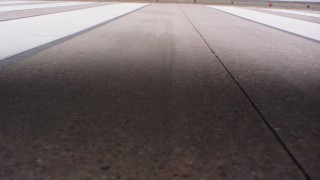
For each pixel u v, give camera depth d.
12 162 1.89
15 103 2.88
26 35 7.19
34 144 2.11
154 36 7.61
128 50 5.73
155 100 3.06
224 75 4.16
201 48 6.20
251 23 12.20
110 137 2.23
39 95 3.12
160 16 13.91
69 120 2.52
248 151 2.09
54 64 4.50
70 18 11.62
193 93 3.33
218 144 2.17
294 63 5.06
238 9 24.38
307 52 6.12
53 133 2.28
